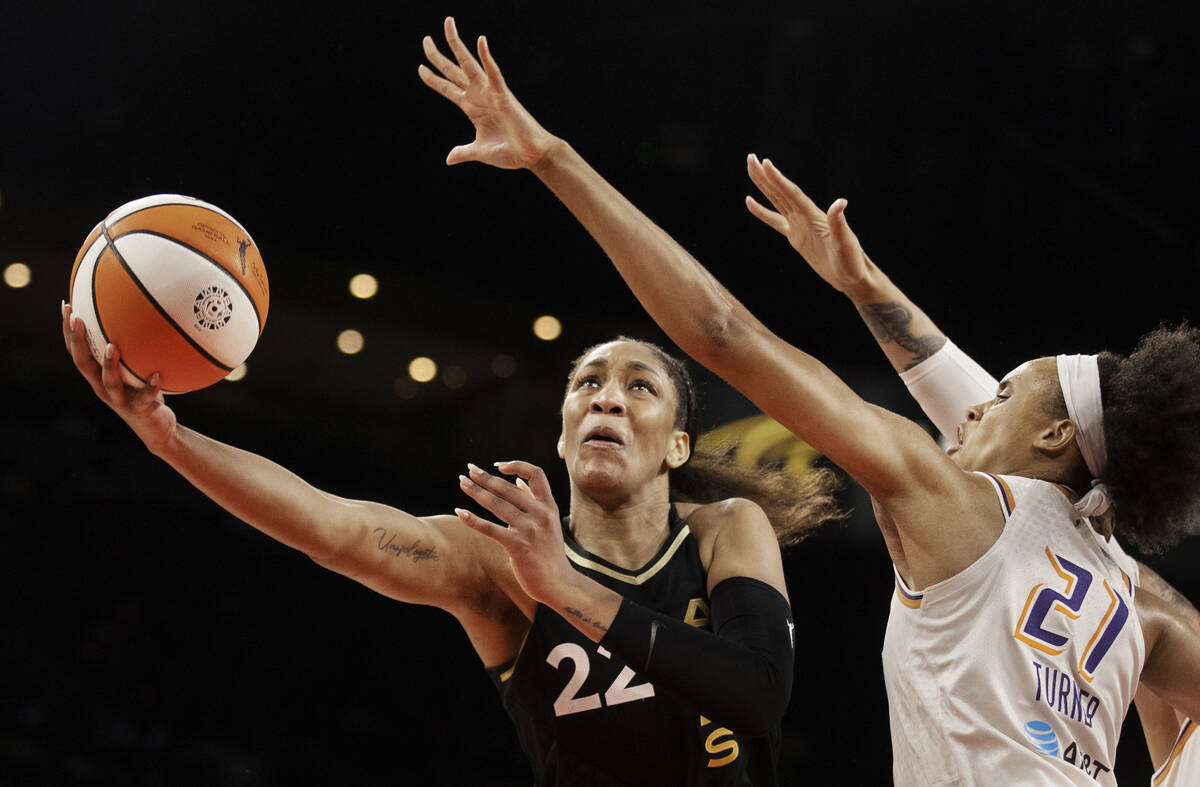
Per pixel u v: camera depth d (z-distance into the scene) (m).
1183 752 2.41
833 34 9.59
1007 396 2.31
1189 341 2.19
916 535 2.00
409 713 10.83
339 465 12.24
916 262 10.25
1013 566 2.01
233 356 2.17
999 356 10.30
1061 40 9.09
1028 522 2.05
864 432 1.86
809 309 10.77
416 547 2.39
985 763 1.93
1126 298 10.00
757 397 1.82
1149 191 9.58
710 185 10.47
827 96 9.84
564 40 9.84
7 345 11.23
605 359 2.62
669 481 2.93
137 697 10.13
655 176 10.52
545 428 11.76
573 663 2.32
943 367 2.68
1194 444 2.13
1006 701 1.95
